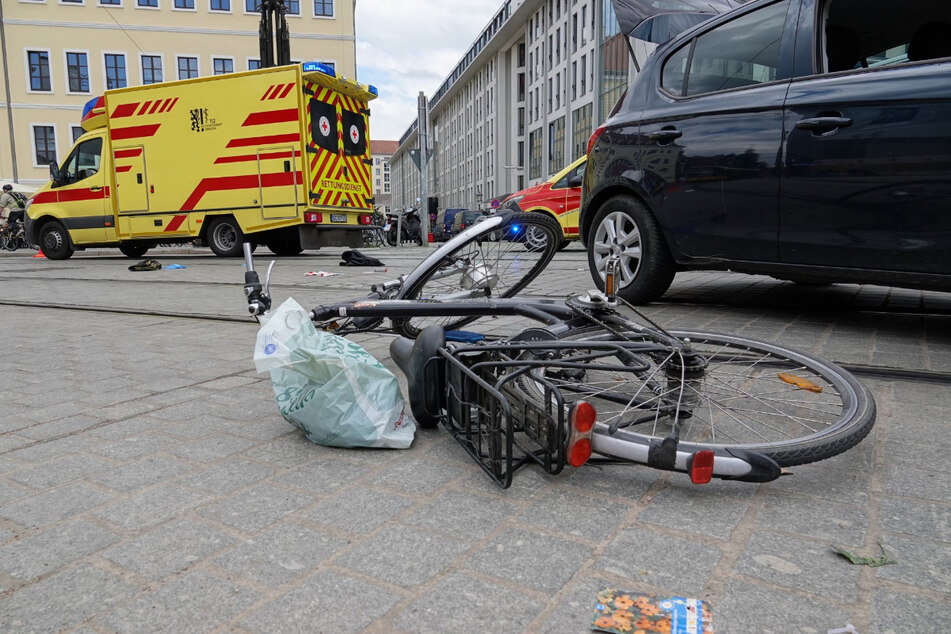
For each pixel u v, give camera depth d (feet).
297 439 7.69
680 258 14.48
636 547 5.14
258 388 9.98
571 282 22.03
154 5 122.93
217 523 5.65
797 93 12.30
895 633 4.09
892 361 10.32
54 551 5.23
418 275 11.07
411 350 8.04
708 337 8.33
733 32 13.98
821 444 6.04
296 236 43.91
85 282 28.07
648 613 4.25
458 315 9.50
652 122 14.96
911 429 7.61
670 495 6.03
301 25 126.00
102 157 43.83
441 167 336.49
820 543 5.17
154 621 4.31
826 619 4.24
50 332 15.37
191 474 6.71
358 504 5.95
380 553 5.10
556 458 6.40
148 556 5.13
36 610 4.46
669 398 6.94
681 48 15.14
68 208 45.21
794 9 12.81
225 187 41.24
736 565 4.88
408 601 4.48
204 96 41.06
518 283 12.73
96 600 4.56
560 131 168.25
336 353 7.22
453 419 7.25
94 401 9.42
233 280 27.30
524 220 11.54
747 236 13.15
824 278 12.31
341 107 43.24
